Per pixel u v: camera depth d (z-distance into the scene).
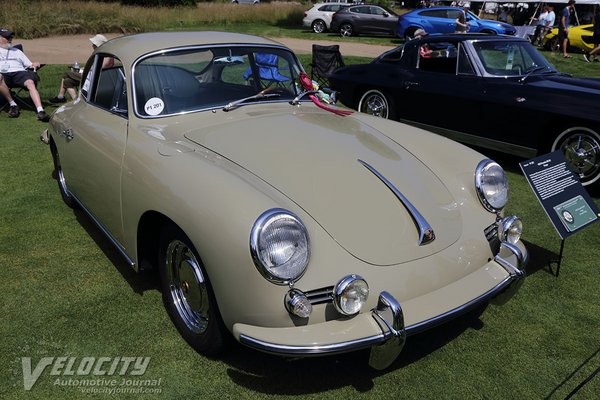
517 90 5.67
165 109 3.11
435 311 2.27
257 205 2.09
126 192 2.78
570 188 3.50
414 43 6.87
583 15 21.84
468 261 2.53
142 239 2.82
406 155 3.03
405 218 2.48
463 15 16.78
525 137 5.64
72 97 8.34
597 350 2.73
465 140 6.32
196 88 3.27
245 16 26.81
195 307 2.52
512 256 2.67
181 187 2.35
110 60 3.42
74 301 3.06
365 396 2.37
